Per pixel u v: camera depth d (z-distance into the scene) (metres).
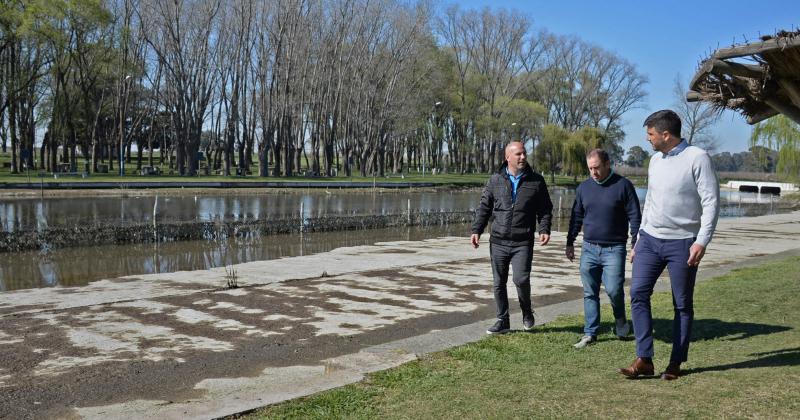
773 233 22.42
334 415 4.67
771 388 4.90
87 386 5.74
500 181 7.07
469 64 82.62
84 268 16.22
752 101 7.83
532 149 80.44
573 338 6.94
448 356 6.28
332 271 12.91
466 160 97.50
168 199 40.19
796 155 40.72
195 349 7.05
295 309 9.24
